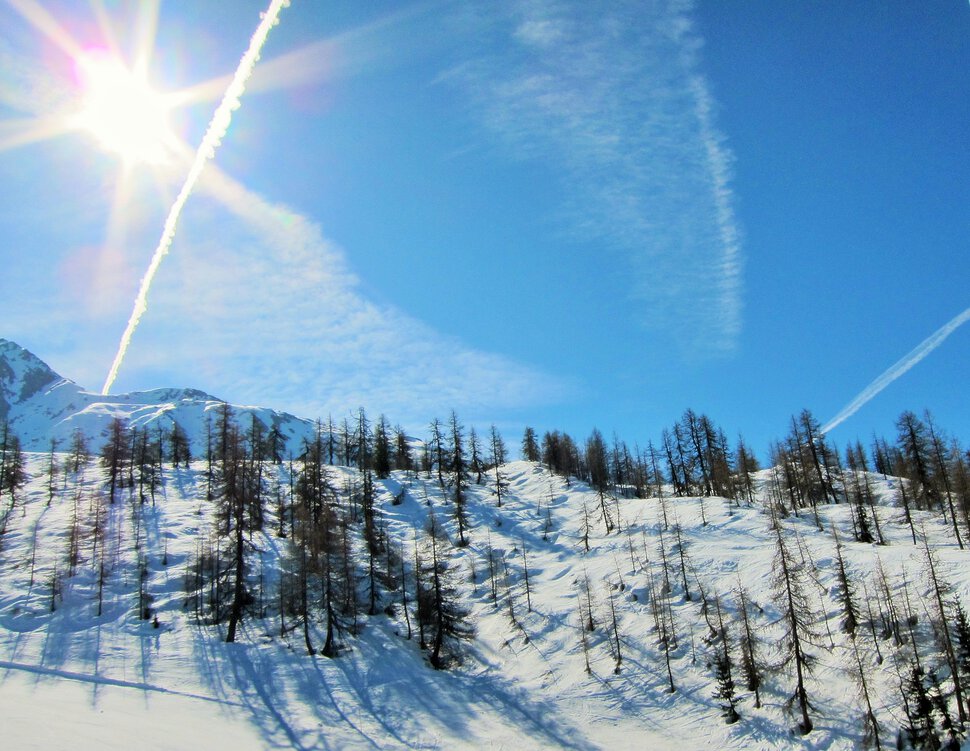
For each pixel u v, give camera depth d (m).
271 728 33.81
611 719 39.59
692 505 72.75
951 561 44.69
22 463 81.31
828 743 32.91
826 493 73.75
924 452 60.44
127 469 88.19
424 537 71.38
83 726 27.89
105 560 57.31
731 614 47.00
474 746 35.78
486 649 51.28
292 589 48.31
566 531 73.56
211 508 75.44
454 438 87.69
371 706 38.94
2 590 49.97
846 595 41.00
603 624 50.41
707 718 37.91
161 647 43.00
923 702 30.70
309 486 66.31
